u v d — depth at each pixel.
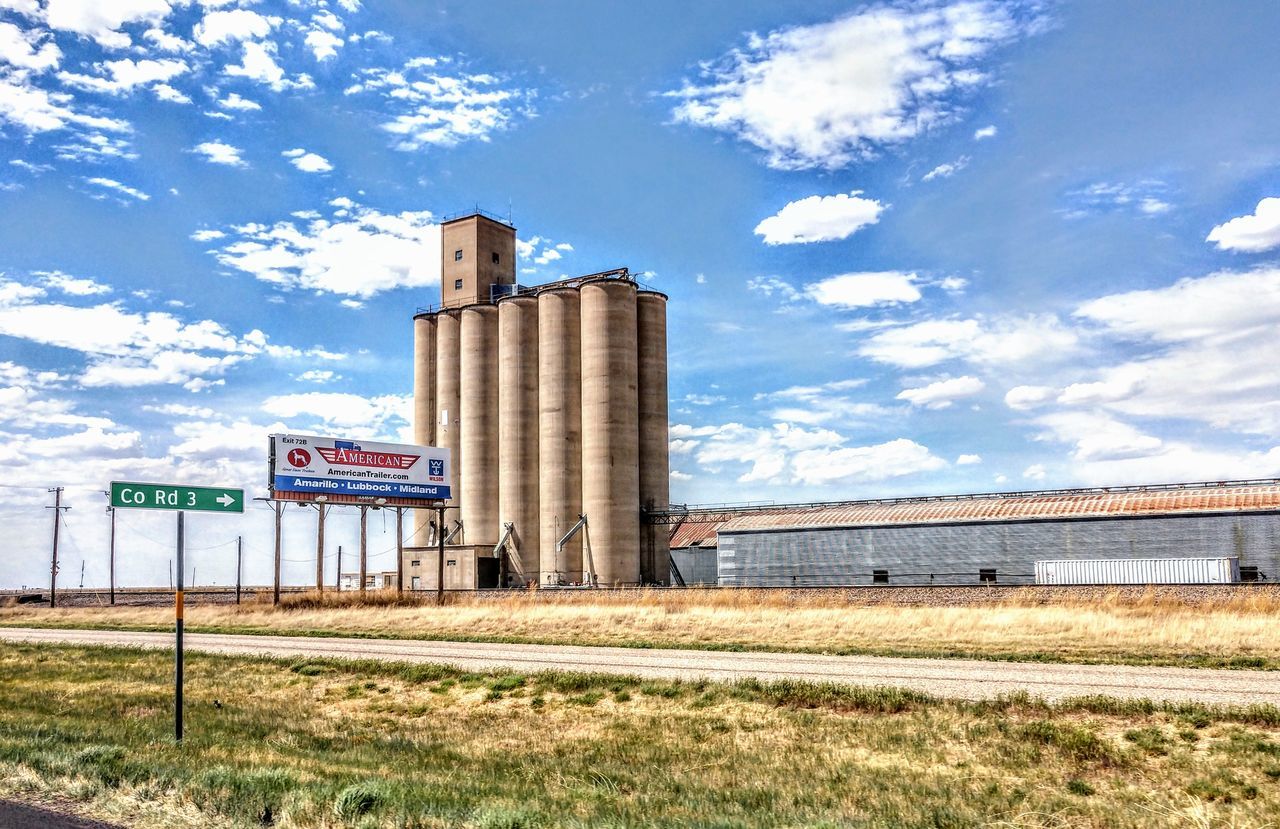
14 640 45.97
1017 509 69.25
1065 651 29.42
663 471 100.38
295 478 69.06
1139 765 15.35
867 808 12.90
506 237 114.25
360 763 15.97
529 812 11.28
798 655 30.52
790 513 80.94
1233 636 31.72
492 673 27.97
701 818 11.67
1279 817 12.45
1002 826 11.97
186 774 12.94
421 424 109.06
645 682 24.78
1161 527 62.94
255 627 52.03
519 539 96.62
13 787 12.41
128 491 15.60
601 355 95.88
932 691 22.05
